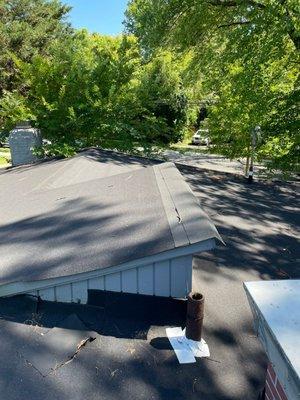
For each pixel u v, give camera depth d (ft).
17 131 30.71
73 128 34.50
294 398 4.36
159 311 9.52
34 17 83.82
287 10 37.91
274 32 39.34
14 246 11.09
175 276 9.59
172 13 52.85
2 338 8.38
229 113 49.37
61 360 7.89
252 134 43.60
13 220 13.92
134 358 8.15
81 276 9.05
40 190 18.94
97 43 53.42
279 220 20.89
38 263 9.73
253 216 21.12
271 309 5.06
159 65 68.33
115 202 14.01
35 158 31.17
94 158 27.78
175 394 7.34
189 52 60.70
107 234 10.70
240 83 43.60
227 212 21.38
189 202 12.28
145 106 42.55
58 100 34.17
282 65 46.26
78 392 7.14
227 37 48.37
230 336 9.22
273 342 4.71
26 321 9.02
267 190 29.81
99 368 7.80
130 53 39.86
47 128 34.27
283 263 14.47
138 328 9.10
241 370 8.11
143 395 7.24
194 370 7.98
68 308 9.50
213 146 58.95
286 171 44.37
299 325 4.75
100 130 35.81
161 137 58.44
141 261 9.03
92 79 36.37
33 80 35.35
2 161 65.67
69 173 22.80
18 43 76.69
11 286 9.19
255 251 15.43
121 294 9.59
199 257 13.88
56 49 39.24
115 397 7.13
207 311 10.22
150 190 14.85
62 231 11.68
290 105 41.73
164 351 8.44
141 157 31.50
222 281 12.21
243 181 32.68
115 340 8.66
